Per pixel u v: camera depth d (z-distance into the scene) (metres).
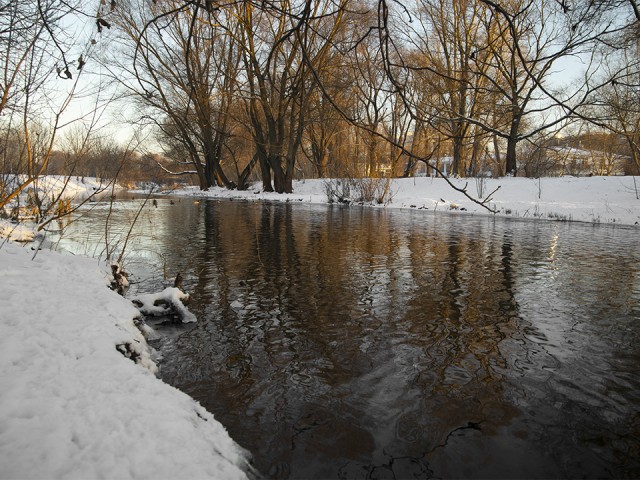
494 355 4.93
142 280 7.94
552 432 3.52
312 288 7.55
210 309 6.41
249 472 2.70
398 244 12.20
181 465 2.21
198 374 4.41
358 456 3.20
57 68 2.29
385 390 4.14
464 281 8.14
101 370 3.09
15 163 7.40
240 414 3.70
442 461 3.17
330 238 13.20
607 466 3.15
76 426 2.30
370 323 5.90
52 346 3.28
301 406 3.84
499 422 3.66
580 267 9.43
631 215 19.03
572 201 23.11
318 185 37.69
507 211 22.33
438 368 4.61
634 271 9.04
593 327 5.82
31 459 1.97
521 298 7.08
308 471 3.03
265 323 5.86
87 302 4.75
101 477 1.95
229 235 13.56
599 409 3.86
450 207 24.56
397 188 31.62
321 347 5.11
